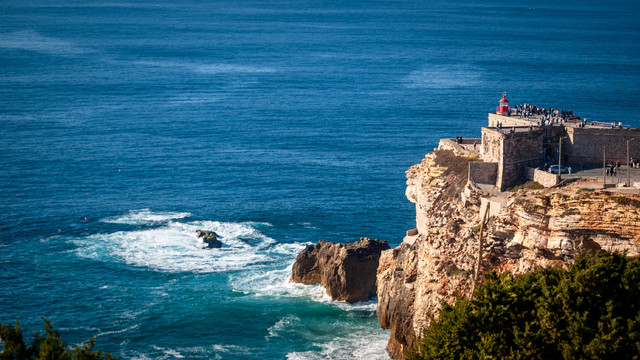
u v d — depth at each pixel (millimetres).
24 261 123625
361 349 93312
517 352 55781
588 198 68688
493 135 86750
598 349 53656
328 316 102625
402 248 98812
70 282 115250
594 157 88312
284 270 119000
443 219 85375
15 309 106000
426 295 81875
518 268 73625
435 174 95625
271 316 103125
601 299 57094
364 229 141375
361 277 106625
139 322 102250
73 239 134500
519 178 85875
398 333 89375
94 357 53688
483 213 80750
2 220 144750
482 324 58531
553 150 89688
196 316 103438
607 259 58969
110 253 127188
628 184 76938
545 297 58375
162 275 117500
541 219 70688
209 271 119000
